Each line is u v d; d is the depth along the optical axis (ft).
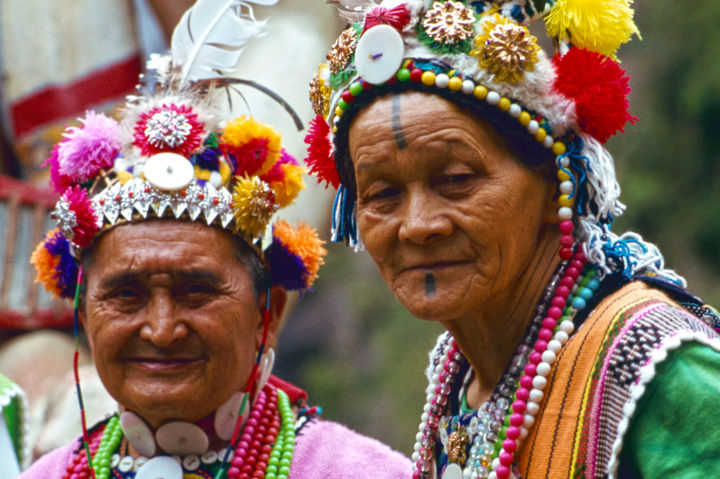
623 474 11.55
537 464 12.14
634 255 12.92
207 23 17.20
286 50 27.55
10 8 31.09
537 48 12.47
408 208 12.39
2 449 18.54
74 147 16.02
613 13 12.97
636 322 11.79
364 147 12.51
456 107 12.28
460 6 12.42
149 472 15.78
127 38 30.91
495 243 12.37
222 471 15.85
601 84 12.65
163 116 15.85
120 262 15.25
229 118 17.12
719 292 46.98
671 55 51.24
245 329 15.83
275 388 17.40
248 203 15.62
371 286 62.13
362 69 12.45
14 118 31.04
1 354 27.86
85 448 16.28
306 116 27.25
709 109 49.57
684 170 49.67
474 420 13.02
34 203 29.04
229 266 15.65
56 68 30.81
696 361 11.24
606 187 12.69
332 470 16.15
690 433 10.98
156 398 15.25
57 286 16.99
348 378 58.80
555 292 12.84
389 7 12.57
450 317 12.53
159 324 15.10
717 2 50.85
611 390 11.62
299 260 16.80
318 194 26.50
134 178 15.65
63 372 27.50
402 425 55.16
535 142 12.59
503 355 13.29
